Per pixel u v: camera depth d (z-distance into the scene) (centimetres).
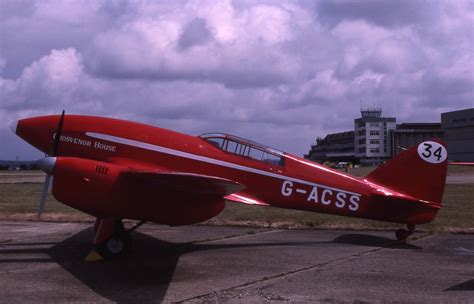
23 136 879
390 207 956
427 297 559
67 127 859
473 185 2984
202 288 593
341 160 13762
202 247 882
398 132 11556
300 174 937
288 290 586
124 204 748
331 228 1139
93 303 525
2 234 1019
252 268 707
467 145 8788
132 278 641
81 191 730
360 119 12088
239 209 1526
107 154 846
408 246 905
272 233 1063
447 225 1163
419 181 961
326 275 665
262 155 928
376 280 638
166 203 773
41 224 1194
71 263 732
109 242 760
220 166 895
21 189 2711
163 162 861
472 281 635
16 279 628
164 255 803
